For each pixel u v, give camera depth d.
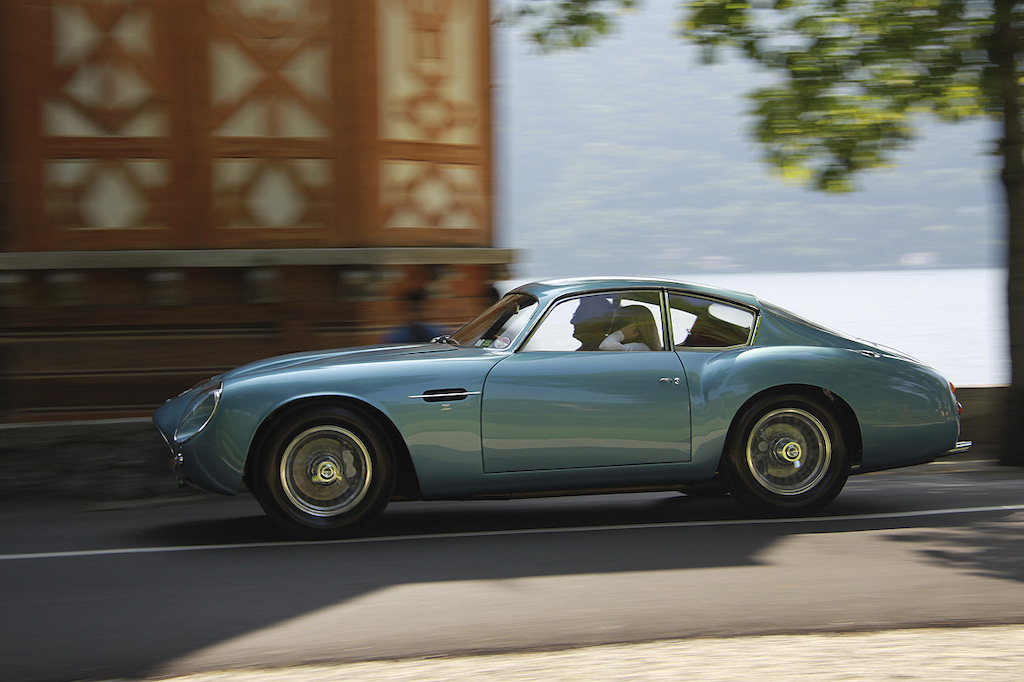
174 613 5.19
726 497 8.53
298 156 11.80
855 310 84.19
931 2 10.87
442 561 6.21
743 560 6.16
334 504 6.87
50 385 11.52
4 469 9.51
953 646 4.45
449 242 12.65
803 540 6.71
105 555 6.56
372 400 6.80
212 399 6.82
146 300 11.67
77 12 11.33
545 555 6.35
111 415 11.64
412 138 12.29
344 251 11.82
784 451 7.38
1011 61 10.64
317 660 4.41
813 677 4.05
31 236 11.37
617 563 6.12
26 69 11.27
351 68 11.85
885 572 5.84
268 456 6.76
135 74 11.45
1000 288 10.83
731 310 7.54
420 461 6.86
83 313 11.55
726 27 11.73
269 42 11.67
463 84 12.70
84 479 9.52
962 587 5.52
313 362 7.14
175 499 9.17
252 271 11.80
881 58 10.97
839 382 7.35
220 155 11.62
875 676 4.05
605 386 7.06
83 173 11.42
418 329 10.26
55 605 5.38
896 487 9.04
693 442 7.16
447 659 4.37
